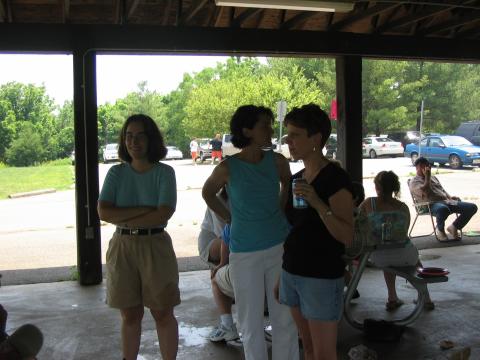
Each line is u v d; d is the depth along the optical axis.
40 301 5.07
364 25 6.91
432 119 36.34
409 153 23.14
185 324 4.38
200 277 5.96
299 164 21.48
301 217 2.46
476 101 36.50
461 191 13.85
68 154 46.03
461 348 3.78
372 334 3.97
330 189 2.37
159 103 47.69
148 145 3.02
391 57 6.64
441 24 6.59
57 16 5.81
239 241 2.95
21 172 25.55
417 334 4.07
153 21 6.19
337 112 6.55
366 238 4.03
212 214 4.24
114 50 5.62
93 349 3.86
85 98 5.52
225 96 31.89
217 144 26.11
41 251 7.86
